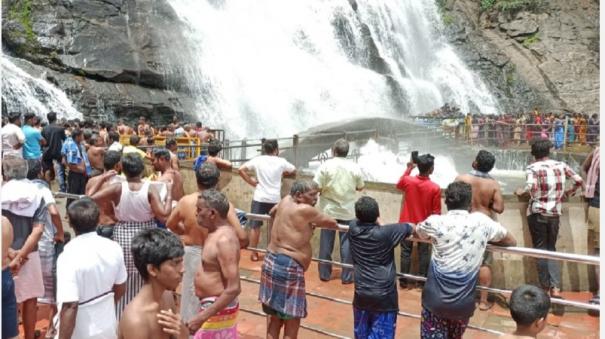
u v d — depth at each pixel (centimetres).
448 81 4081
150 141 1466
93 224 404
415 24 4228
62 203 1146
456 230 441
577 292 709
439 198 680
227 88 2766
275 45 3180
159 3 2759
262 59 3052
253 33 3136
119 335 329
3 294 432
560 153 2198
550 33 4384
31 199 517
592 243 709
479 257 443
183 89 2619
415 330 600
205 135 1659
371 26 3825
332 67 3362
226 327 448
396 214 774
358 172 738
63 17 2427
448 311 439
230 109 2728
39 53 2306
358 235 484
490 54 4297
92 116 2238
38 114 2038
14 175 516
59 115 2120
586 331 601
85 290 390
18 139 1098
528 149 2255
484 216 454
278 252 499
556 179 654
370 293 477
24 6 2386
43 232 564
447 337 457
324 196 738
